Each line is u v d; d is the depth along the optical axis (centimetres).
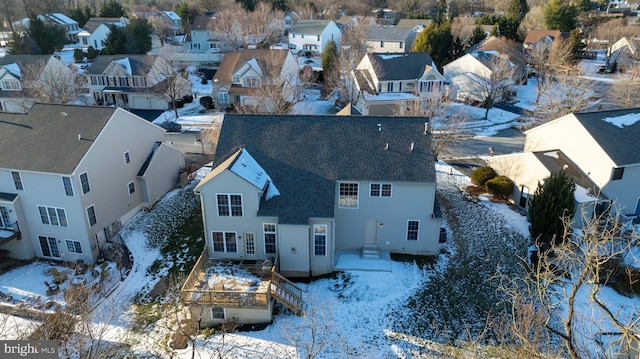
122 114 3394
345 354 2212
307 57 9081
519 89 7156
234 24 9075
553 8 9312
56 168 2981
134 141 3562
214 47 9638
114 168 3359
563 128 3600
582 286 2659
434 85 6078
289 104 5647
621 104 5662
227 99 6488
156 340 2334
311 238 2694
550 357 1525
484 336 2305
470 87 6562
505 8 13200
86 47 9981
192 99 6831
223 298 2356
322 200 2700
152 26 9338
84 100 6819
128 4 15250
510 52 7256
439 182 4034
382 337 2317
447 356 2186
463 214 3450
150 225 3450
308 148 2928
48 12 11556
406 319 2428
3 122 3384
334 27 9450
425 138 2941
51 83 6000
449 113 6109
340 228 2934
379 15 13362
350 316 2450
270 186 2773
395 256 2936
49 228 3180
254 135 2997
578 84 5806
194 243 3142
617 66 7688
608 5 14300
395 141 2936
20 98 6109
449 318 2439
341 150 2912
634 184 3328
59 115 3359
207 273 2628
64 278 2959
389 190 2811
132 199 3603
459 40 7525
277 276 2533
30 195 3114
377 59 6194
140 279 2858
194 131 5659
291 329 2369
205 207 2680
